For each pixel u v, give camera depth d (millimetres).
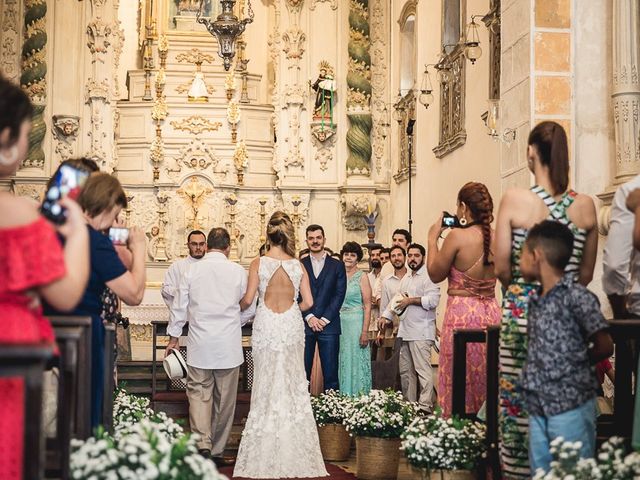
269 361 8172
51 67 18891
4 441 3215
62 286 3348
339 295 9953
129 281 5184
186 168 18953
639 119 8367
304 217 19125
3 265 3273
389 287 12086
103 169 18812
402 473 6738
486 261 6609
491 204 6695
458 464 5992
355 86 19312
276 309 8234
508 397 5273
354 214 19125
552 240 4773
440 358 6785
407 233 12312
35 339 3346
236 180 19156
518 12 9062
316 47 19547
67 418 3957
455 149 13945
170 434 6176
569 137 8773
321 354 9938
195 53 19562
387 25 19484
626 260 5305
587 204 5293
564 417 4715
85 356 4527
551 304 4777
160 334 10547
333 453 9148
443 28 14594
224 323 8859
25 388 2957
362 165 19172
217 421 9023
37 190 18469
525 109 8867
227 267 8922
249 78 19828
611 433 5836
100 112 18875
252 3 21109
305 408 8195
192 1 20016
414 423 6527
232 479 8008
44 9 18812
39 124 18562
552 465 4477
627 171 8305
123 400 7367
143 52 20219
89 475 4238
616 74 8469
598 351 4750
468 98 13219
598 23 8805
